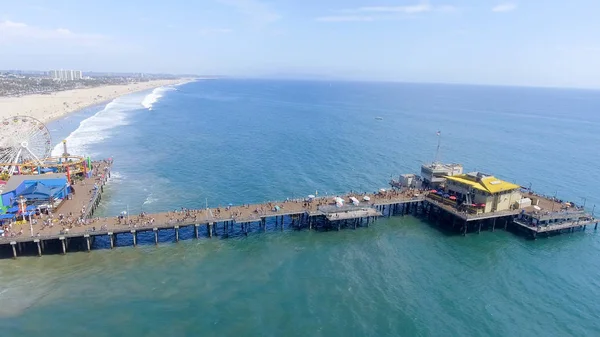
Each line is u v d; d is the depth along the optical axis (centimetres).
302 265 6531
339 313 5269
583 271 6694
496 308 5550
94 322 4884
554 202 8875
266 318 5084
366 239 7656
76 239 7069
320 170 12175
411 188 9562
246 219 7388
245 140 16800
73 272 6019
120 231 6706
